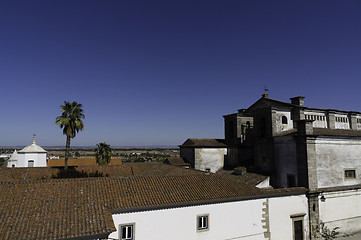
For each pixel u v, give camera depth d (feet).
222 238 53.01
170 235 48.60
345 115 105.60
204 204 52.54
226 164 107.34
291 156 73.87
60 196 45.06
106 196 47.55
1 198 41.70
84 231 37.65
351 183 74.28
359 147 78.48
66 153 92.27
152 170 97.76
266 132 90.79
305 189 65.36
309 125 69.41
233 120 111.55
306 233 63.72
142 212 47.24
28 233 35.45
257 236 56.70
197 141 107.34
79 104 93.15
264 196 59.06
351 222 71.10
